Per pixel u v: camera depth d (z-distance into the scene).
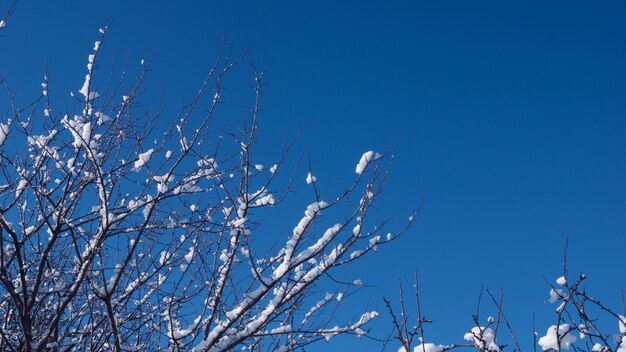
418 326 4.01
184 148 5.57
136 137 5.62
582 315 3.99
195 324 5.46
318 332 5.57
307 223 5.16
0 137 5.27
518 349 3.89
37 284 5.00
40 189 5.35
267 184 5.70
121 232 5.20
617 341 3.96
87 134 5.01
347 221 5.21
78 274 5.46
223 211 5.77
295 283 5.22
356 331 5.49
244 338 5.30
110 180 5.27
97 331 5.66
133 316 5.65
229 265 5.43
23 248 5.61
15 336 5.59
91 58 5.45
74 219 5.30
